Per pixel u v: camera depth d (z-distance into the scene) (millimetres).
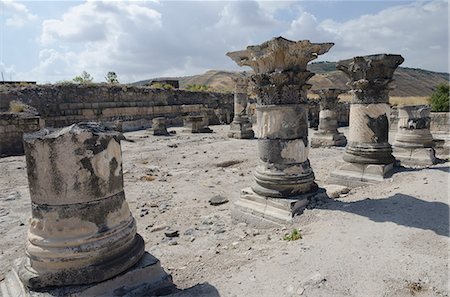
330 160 12680
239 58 7270
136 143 18469
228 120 32781
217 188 9555
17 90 21953
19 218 7312
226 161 13102
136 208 7934
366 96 8531
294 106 6492
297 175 6547
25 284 3578
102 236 3688
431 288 3518
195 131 23891
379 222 5422
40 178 3596
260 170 6797
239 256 4949
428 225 5129
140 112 28688
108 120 26281
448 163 9656
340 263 4145
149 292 3785
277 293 3619
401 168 8906
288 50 6164
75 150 3557
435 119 19016
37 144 3553
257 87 6699
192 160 13594
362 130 8641
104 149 3746
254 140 19500
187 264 4961
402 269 3896
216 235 6129
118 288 3707
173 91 32438
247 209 6750
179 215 7410
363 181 8320
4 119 15883
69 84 24922
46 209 3611
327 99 16891
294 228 5762
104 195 3756
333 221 5676
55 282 3533
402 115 10953
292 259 4383
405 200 6324
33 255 3604
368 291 3539
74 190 3578
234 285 3869
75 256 3527
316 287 3652
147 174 11258
